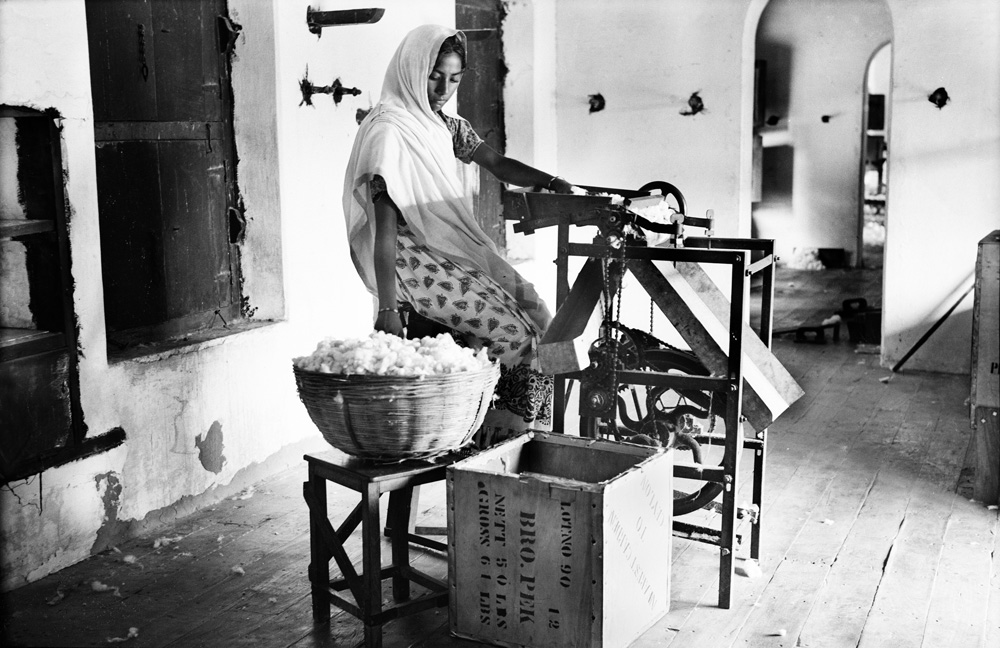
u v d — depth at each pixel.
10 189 3.26
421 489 4.13
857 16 9.92
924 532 3.68
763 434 3.41
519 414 3.30
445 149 3.38
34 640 2.85
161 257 4.05
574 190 3.62
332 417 2.72
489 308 3.29
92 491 3.43
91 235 3.36
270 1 4.25
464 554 2.74
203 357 3.92
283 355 4.40
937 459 4.55
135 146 3.91
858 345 7.08
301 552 3.51
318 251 4.64
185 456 3.84
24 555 3.20
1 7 2.99
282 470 4.41
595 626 2.57
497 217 6.75
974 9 5.89
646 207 3.83
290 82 4.38
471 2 6.29
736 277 2.99
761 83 10.30
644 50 6.71
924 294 6.27
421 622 3.00
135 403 3.59
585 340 2.98
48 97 3.16
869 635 2.90
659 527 2.83
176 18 4.07
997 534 3.66
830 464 4.50
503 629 2.71
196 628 2.95
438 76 3.38
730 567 3.08
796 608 3.08
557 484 2.57
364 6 4.85
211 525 3.76
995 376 3.90
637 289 6.76
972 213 6.09
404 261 3.32
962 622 2.97
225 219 4.41
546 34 6.79
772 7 10.19
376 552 2.73
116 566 3.37
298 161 4.48
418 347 2.83
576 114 6.96
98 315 3.41
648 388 3.44
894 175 6.23
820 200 10.46
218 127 4.34
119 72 3.82
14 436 3.14
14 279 3.30
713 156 6.65
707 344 3.08
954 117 6.04
